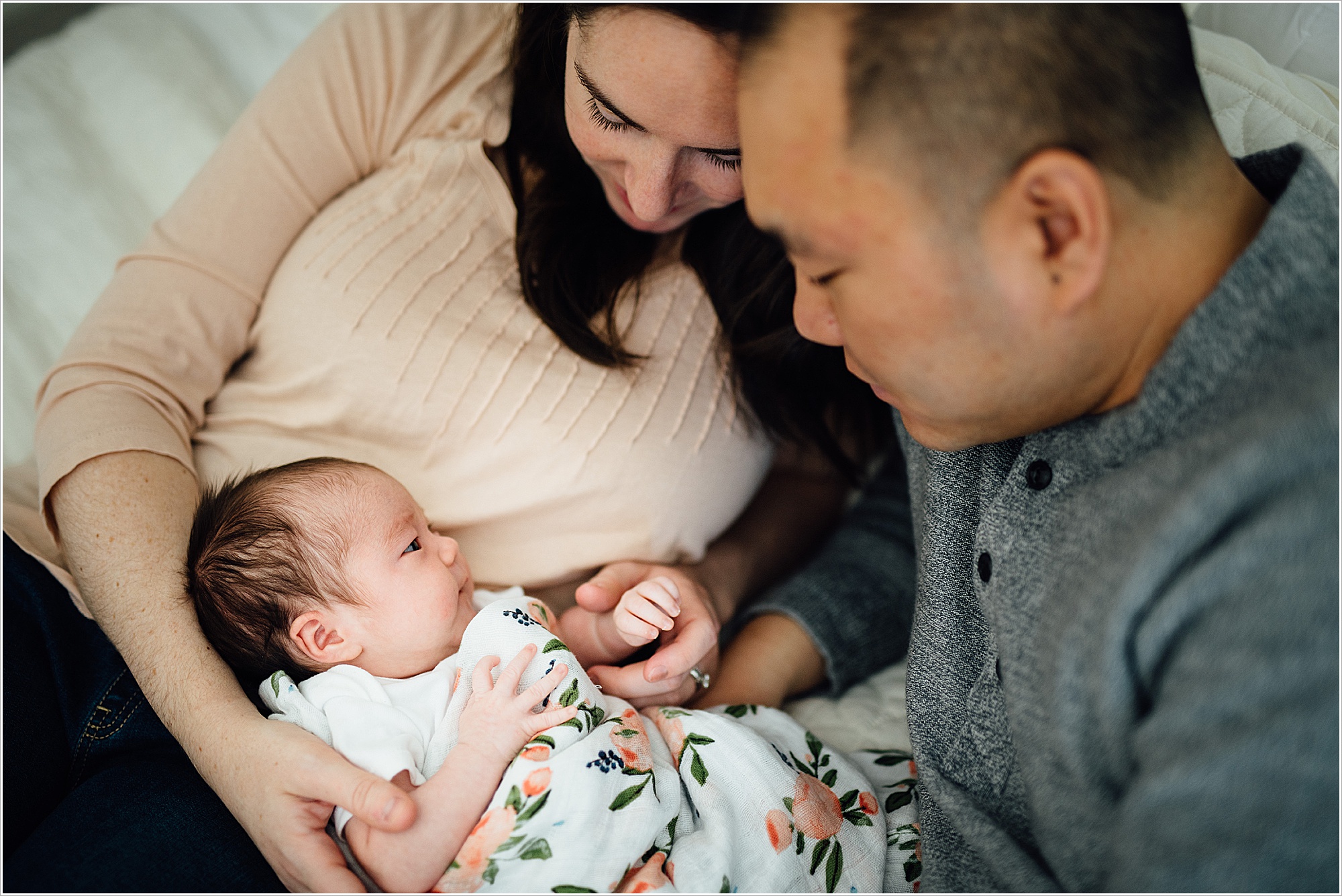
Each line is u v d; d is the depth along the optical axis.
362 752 0.84
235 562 0.96
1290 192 0.62
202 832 0.82
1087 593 0.63
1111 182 0.59
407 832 0.79
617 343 1.10
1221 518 0.57
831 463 1.31
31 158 1.41
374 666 0.99
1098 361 0.65
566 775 0.82
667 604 1.00
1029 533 0.74
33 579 0.98
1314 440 0.55
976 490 0.86
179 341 1.11
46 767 0.87
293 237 1.19
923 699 0.88
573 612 1.10
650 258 1.16
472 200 1.16
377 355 1.07
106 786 0.84
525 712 0.86
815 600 1.17
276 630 0.97
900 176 0.59
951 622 0.86
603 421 1.09
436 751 0.88
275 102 1.17
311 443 1.12
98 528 0.97
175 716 0.88
